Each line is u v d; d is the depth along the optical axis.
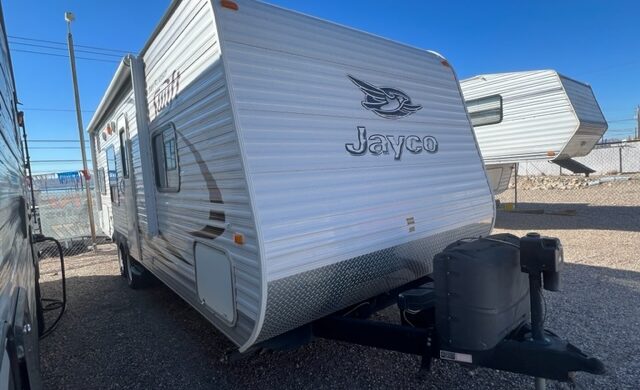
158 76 3.27
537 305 2.11
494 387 2.68
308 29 2.62
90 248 9.38
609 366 2.82
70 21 8.71
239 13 2.32
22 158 4.60
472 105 9.73
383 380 2.83
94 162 7.54
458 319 2.15
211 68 2.33
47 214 10.27
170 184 3.27
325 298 2.44
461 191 3.51
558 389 2.58
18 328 1.51
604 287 4.43
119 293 5.40
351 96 2.76
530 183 17.08
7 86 3.08
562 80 8.27
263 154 2.21
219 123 2.31
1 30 2.75
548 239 2.07
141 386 2.95
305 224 2.29
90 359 3.44
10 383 1.35
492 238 2.51
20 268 2.19
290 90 2.42
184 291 3.14
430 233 3.10
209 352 3.44
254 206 2.09
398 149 3.02
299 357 3.19
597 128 9.06
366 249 2.60
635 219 8.66
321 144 2.49
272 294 2.11
